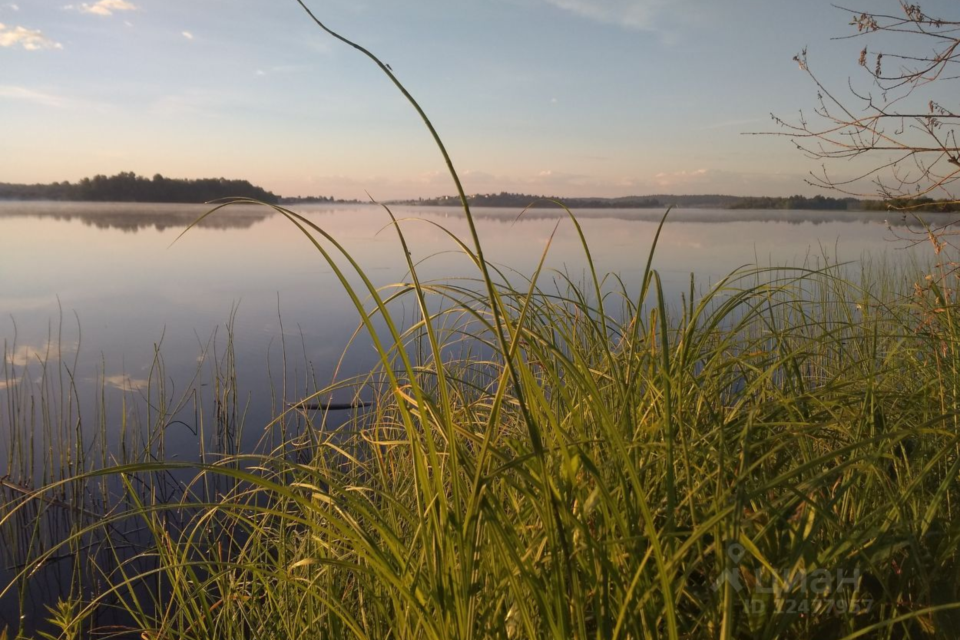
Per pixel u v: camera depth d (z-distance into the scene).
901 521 1.34
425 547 1.21
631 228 40.78
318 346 7.93
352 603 1.95
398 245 23.50
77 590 3.18
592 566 1.23
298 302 11.16
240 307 10.74
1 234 28.94
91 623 2.89
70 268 16.53
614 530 1.28
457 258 17.58
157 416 5.52
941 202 3.00
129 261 18.41
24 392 5.93
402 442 1.59
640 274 13.11
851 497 1.58
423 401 1.17
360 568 1.29
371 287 1.16
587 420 1.71
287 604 2.02
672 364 1.69
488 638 1.32
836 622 1.33
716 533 1.19
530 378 1.28
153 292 12.38
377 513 1.49
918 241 3.13
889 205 3.20
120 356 7.52
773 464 1.66
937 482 1.76
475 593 1.22
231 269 16.39
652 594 1.23
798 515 1.47
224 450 4.79
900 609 1.37
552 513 1.15
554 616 1.20
